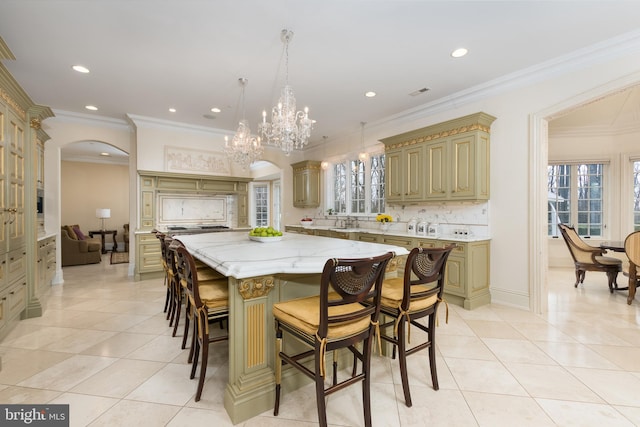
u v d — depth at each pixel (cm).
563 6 228
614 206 556
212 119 505
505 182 356
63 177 830
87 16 237
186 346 256
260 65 318
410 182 423
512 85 347
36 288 329
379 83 363
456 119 364
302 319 154
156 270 504
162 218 552
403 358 179
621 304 365
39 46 280
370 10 231
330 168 642
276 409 170
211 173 573
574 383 200
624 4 225
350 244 260
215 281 225
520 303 345
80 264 646
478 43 278
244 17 238
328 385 199
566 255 591
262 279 173
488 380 205
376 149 527
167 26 250
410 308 182
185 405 178
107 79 352
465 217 397
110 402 180
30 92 391
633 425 162
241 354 172
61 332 283
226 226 605
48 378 206
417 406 178
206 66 320
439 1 222
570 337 271
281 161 686
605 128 558
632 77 267
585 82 295
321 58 304
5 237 268
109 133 514
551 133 587
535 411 173
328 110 457
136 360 231
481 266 361
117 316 326
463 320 313
